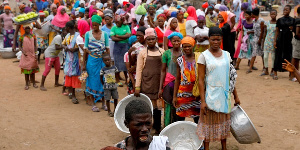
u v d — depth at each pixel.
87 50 6.87
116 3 14.84
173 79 5.14
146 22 10.27
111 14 9.38
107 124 6.31
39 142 5.49
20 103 7.57
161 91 5.31
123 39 8.66
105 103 7.39
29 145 5.37
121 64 8.84
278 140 5.47
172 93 5.16
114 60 8.90
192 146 4.70
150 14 10.51
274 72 9.27
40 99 7.90
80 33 7.20
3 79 9.84
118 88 8.84
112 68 6.64
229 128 4.65
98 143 5.45
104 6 16.03
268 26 9.21
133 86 6.25
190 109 4.92
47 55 8.53
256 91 8.24
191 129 4.75
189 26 8.55
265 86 8.64
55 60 8.73
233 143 5.41
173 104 5.01
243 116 4.73
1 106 7.33
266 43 9.33
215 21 12.88
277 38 8.98
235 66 10.63
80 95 8.35
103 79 6.66
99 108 7.30
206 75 4.45
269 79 9.30
